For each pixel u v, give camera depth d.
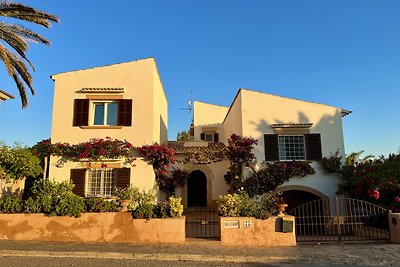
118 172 14.33
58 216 11.10
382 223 11.84
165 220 11.00
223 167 19.95
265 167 15.55
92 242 10.86
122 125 14.84
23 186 14.77
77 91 15.12
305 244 10.89
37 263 8.43
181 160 17.53
